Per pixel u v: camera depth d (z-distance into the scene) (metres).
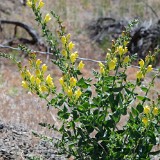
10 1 17.78
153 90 10.38
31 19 16.77
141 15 17.36
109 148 4.20
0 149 5.52
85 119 4.15
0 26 15.48
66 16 17.36
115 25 16.31
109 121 4.21
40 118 7.62
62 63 4.30
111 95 4.17
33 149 5.69
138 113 4.20
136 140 4.17
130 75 12.12
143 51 14.75
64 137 4.35
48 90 4.11
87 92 4.20
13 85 10.26
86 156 4.31
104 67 4.18
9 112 7.73
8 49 14.04
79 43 15.65
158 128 4.14
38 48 14.23
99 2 18.75
